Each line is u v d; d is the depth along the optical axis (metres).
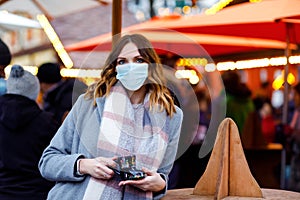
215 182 3.24
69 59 7.00
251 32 7.19
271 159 7.43
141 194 2.90
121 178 2.88
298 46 8.49
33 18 7.20
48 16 6.71
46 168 3.00
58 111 5.58
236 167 3.15
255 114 7.50
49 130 4.11
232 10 7.19
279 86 11.17
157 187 2.89
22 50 9.51
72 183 2.95
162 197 3.12
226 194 3.13
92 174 2.88
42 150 4.10
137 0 9.84
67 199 2.93
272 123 9.05
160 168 2.97
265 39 7.62
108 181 2.88
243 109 7.42
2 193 4.04
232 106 7.37
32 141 4.07
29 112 4.08
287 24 6.79
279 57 8.71
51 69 5.70
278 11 6.56
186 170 6.05
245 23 6.70
